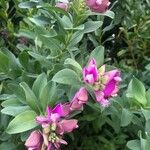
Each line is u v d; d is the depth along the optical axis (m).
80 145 0.22
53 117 0.17
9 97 0.20
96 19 0.26
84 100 0.18
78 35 0.21
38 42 0.23
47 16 0.22
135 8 0.27
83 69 0.19
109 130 0.22
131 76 0.24
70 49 0.21
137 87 0.19
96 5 0.20
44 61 0.21
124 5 0.28
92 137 0.21
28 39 0.26
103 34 0.27
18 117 0.17
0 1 0.26
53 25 0.21
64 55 0.21
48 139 0.17
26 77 0.21
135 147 0.18
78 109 0.18
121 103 0.20
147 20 0.27
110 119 0.21
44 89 0.18
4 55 0.20
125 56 0.27
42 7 0.21
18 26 0.28
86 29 0.21
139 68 0.27
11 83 0.20
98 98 0.18
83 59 0.22
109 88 0.18
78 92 0.18
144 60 0.27
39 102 0.18
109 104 0.20
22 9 0.26
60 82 0.18
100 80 0.18
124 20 0.27
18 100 0.19
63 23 0.20
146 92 0.19
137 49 0.27
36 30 0.21
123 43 0.28
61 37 0.20
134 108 0.20
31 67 0.21
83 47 0.24
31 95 0.18
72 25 0.20
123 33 0.27
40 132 0.17
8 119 0.20
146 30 0.26
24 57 0.21
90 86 0.18
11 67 0.21
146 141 0.17
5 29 0.26
